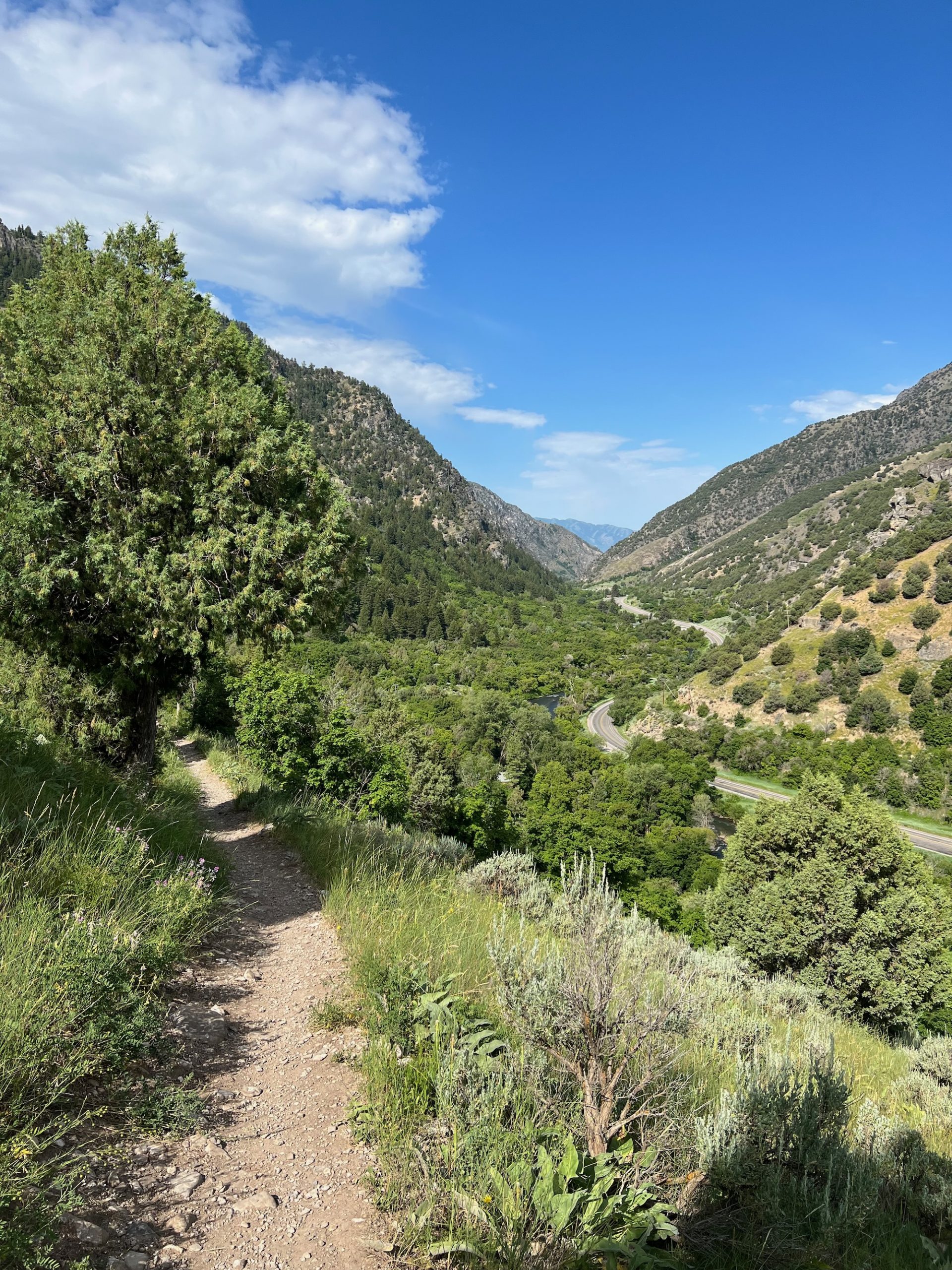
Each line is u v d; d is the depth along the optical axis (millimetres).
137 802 8438
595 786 61812
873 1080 7105
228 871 8180
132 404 9406
